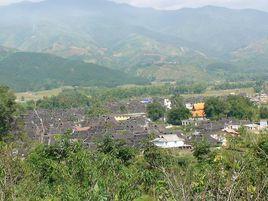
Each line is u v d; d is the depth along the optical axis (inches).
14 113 2343.8
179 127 3878.0
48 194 697.6
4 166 657.6
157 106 4596.5
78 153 759.1
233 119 3946.9
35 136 2925.7
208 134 3196.4
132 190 611.5
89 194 580.4
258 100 5492.1
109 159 737.6
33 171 786.2
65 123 3868.1
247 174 432.5
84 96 5826.8
